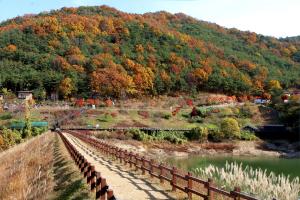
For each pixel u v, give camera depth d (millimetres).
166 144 104062
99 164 32062
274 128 119312
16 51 184375
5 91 147875
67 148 42781
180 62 199125
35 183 27250
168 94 181750
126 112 134500
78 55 184500
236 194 14375
